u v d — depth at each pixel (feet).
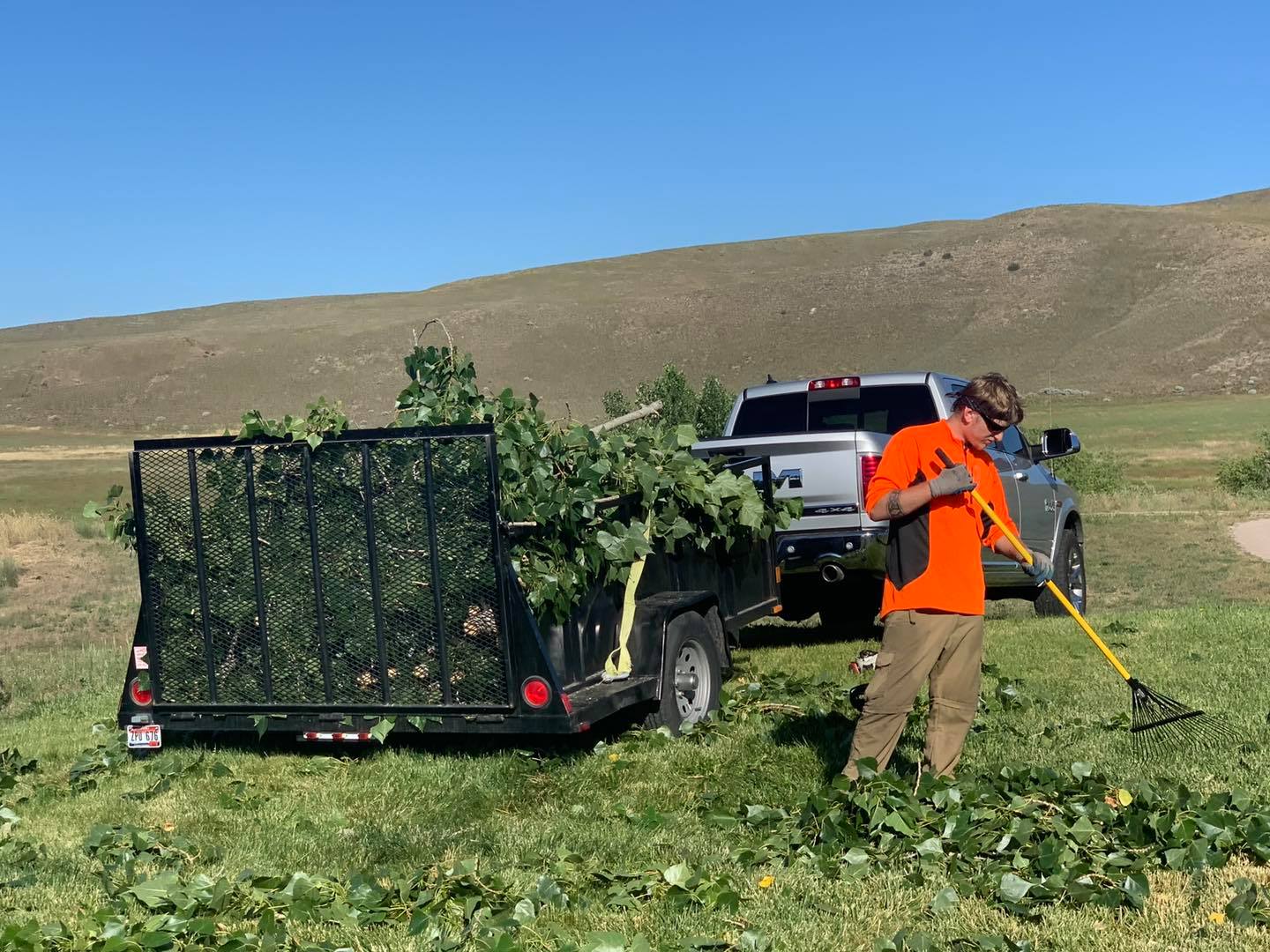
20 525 75.97
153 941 13.29
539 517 19.42
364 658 20.72
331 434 20.44
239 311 654.12
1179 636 30.27
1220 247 435.94
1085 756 19.40
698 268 596.70
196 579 21.62
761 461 27.40
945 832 15.46
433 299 587.68
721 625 24.76
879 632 35.55
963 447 17.29
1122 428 200.54
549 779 19.88
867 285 457.68
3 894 15.61
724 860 15.49
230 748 23.22
